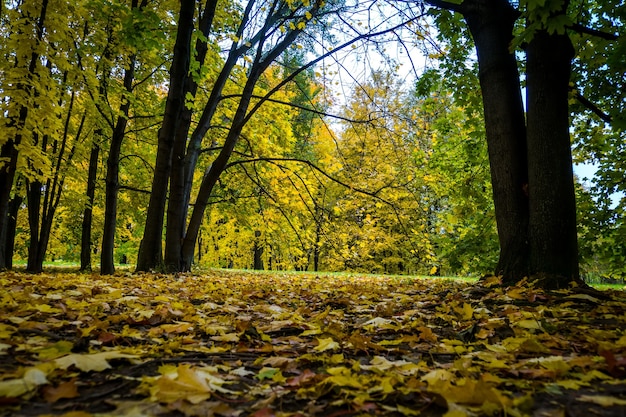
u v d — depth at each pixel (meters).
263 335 2.91
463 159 10.02
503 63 5.50
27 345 2.26
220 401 1.65
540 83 4.92
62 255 27.30
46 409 1.52
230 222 20.17
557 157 4.81
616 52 6.12
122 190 15.77
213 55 10.92
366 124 9.98
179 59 8.12
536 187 4.87
